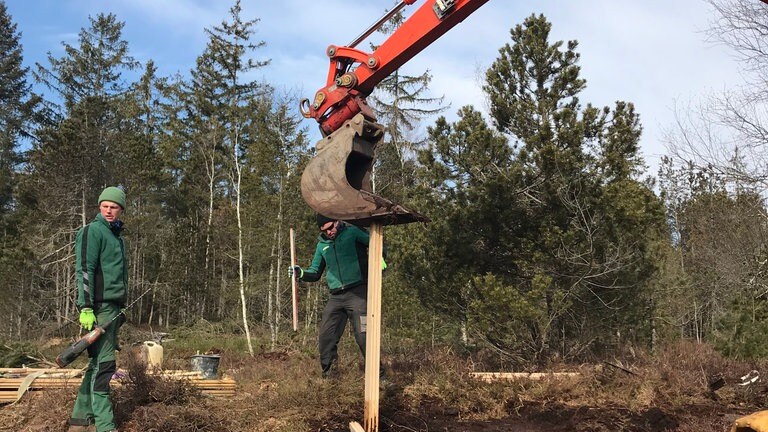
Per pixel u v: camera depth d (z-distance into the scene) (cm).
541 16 1147
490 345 1075
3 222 2483
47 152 2470
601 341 1121
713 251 1633
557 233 1026
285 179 1770
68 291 2142
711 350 954
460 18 510
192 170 3094
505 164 1071
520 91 1161
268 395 583
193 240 2495
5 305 1831
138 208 2859
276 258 1794
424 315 1272
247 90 3103
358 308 610
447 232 1091
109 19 3534
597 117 1084
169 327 2344
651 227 1113
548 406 603
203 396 598
